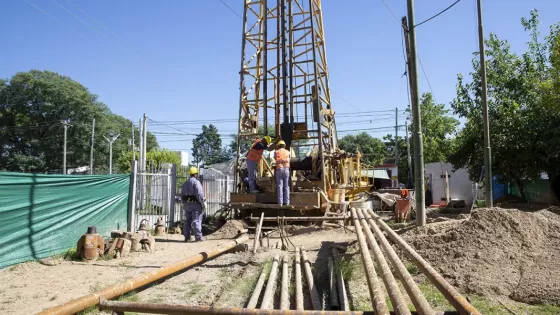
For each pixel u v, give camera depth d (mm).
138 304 4457
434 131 38875
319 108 16047
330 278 7328
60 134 56125
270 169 16828
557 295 5957
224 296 6641
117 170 59625
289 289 6883
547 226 8328
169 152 42844
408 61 17047
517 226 7988
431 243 8289
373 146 75250
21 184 9398
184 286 7355
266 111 17188
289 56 16984
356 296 6539
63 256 9867
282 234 10438
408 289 4602
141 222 12906
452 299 4254
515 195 23359
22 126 56062
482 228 8055
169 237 14094
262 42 18297
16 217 9234
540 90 20891
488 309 5754
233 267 8648
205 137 89188
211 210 19266
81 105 57562
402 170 54406
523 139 19719
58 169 57188
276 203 15375
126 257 10023
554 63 20766
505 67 22078
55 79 58938
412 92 10430
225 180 20641
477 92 22578
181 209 17250
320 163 15617
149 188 15086
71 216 10852
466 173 31359
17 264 8992
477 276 6887
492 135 20625
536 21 22391
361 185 20453
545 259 7172
